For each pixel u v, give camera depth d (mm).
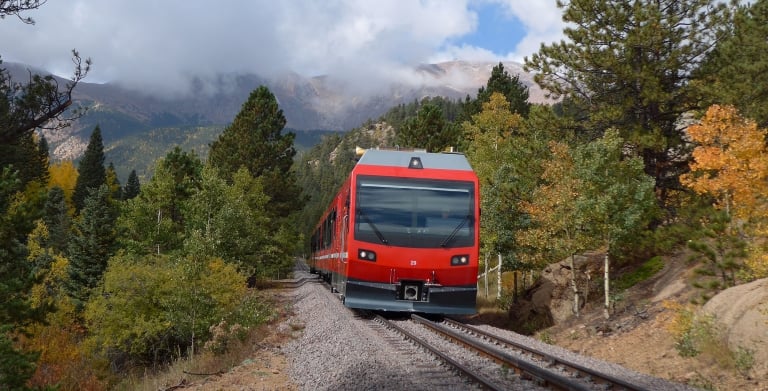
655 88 20438
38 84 9953
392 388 8602
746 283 13797
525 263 24172
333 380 9547
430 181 17438
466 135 40031
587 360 12211
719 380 10969
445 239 16875
